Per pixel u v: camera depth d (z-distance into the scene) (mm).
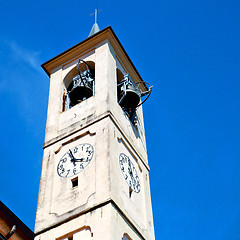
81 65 54844
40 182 45562
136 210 44469
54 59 56656
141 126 54812
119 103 51438
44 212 42812
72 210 41594
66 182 44250
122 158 46000
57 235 40531
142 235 42969
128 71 57000
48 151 47844
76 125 48469
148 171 50781
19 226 36812
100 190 41594
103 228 38781
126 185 44594
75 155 45938
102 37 55281
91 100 49812
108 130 45906
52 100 52875
